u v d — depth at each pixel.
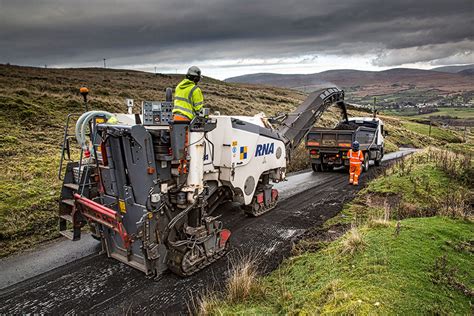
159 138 5.06
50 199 8.07
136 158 4.85
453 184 9.73
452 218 6.58
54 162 10.75
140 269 5.01
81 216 5.63
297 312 3.83
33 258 5.92
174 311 4.42
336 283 4.14
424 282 4.02
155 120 5.88
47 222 7.26
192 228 5.37
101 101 19.78
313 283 4.52
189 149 5.17
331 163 13.97
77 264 5.71
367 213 7.95
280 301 4.22
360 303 3.56
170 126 4.94
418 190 9.23
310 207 8.83
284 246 6.32
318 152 13.83
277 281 4.88
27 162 10.49
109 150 5.10
